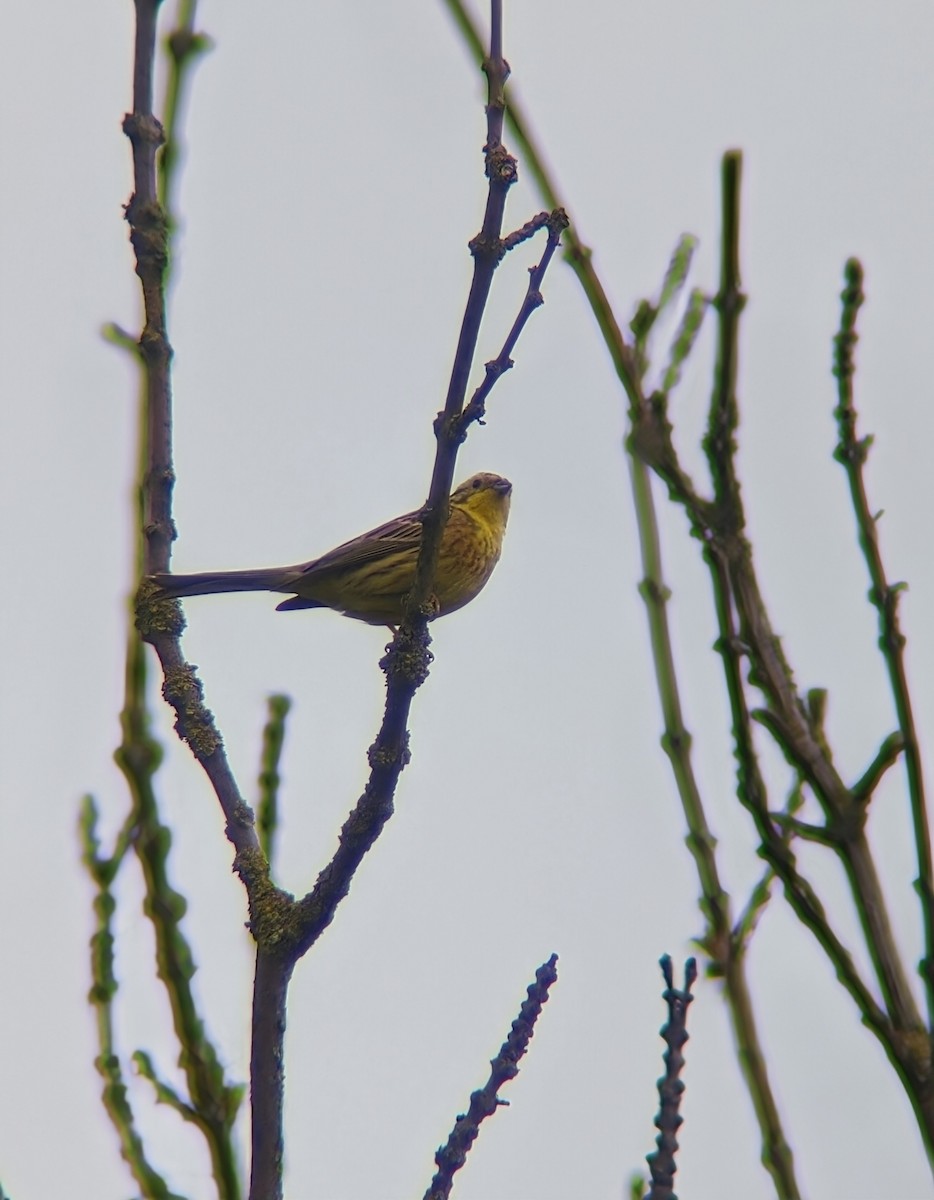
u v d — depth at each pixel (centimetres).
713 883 862
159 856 931
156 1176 880
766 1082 810
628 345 929
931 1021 775
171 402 915
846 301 876
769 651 842
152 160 927
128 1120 889
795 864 810
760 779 827
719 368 873
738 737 833
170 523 905
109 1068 896
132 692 952
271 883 833
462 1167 750
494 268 789
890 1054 775
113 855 928
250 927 821
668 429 891
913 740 813
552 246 796
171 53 1056
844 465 863
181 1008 909
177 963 915
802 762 820
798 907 805
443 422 829
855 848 806
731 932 852
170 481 903
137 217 918
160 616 888
